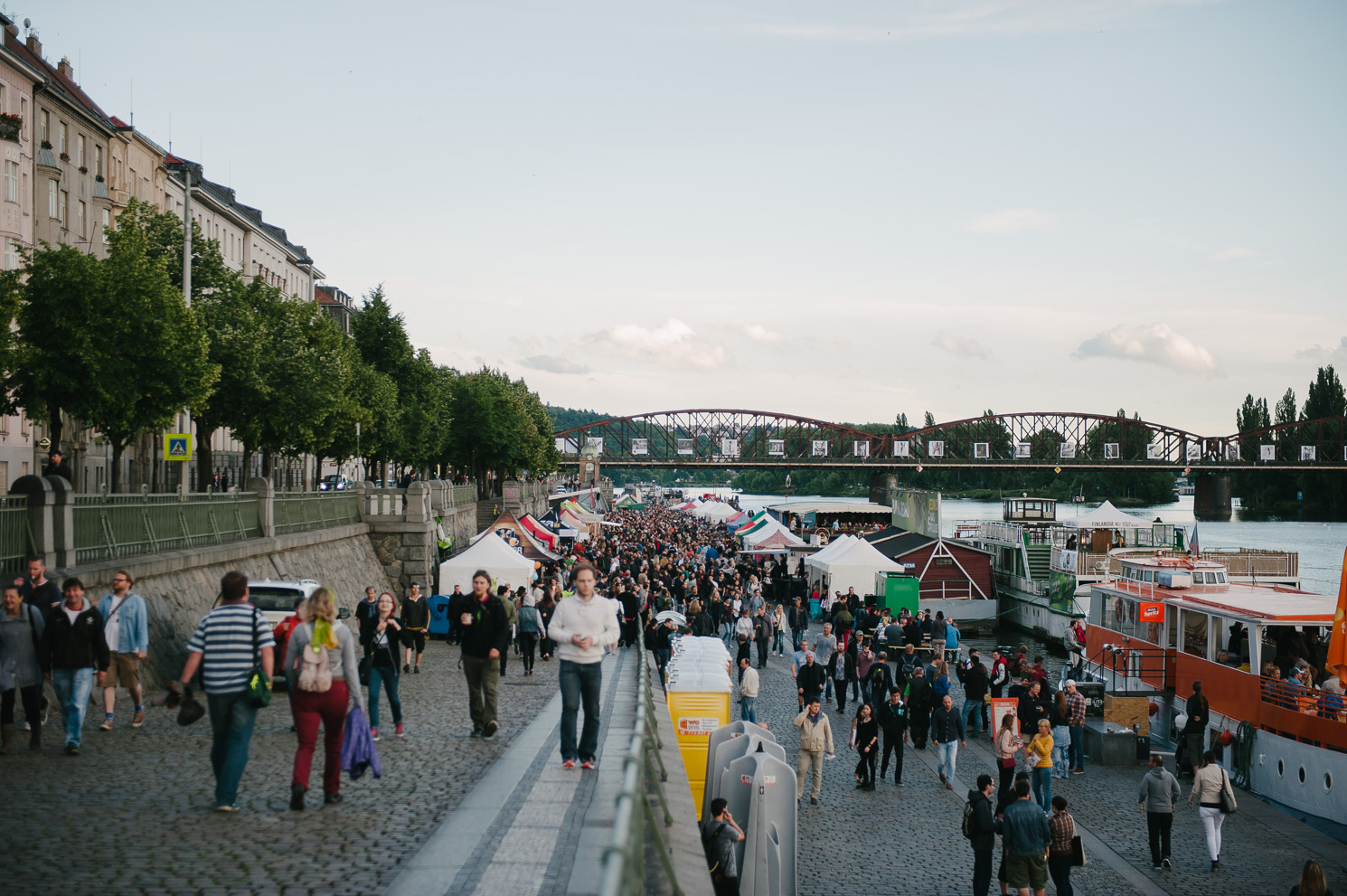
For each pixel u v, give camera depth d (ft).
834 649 99.76
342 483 203.82
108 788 35.22
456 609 68.69
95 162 191.21
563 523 243.81
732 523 293.64
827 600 159.12
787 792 44.93
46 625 41.81
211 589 80.89
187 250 108.27
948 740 72.95
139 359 101.76
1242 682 83.87
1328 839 67.10
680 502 622.54
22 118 154.51
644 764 25.13
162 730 47.47
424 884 25.00
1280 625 87.51
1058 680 121.90
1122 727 86.94
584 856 27.35
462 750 42.68
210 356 130.93
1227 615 90.89
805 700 78.23
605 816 31.53
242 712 31.71
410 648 75.92
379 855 27.37
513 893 24.34
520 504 246.27
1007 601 193.57
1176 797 59.57
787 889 44.80
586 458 613.52
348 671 33.35
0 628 40.91
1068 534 193.26
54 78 184.96
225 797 31.71
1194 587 105.91
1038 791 68.39
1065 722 79.36
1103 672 112.16
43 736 45.11
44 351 98.07
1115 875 57.98
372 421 189.06
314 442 156.66
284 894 24.35
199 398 106.52
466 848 28.04
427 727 49.70
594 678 38.65
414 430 218.59
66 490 61.05
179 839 28.86
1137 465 618.03
